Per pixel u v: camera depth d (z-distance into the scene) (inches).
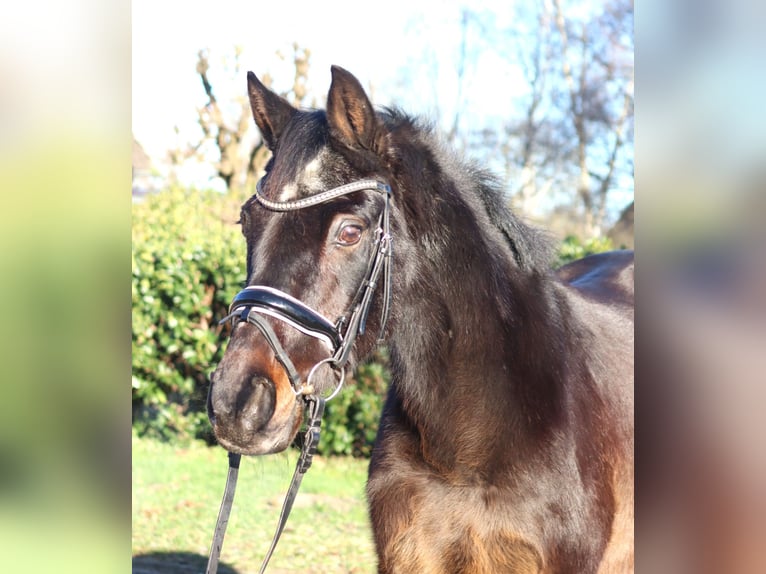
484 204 93.8
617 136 716.0
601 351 101.7
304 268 75.8
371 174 81.0
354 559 185.8
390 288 81.3
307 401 78.6
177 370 282.5
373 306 81.2
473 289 86.1
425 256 85.5
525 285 92.9
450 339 84.7
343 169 80.0
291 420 75.4
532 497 82.7
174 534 198.7
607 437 93.4
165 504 219.8
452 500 85.2
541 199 740.7
